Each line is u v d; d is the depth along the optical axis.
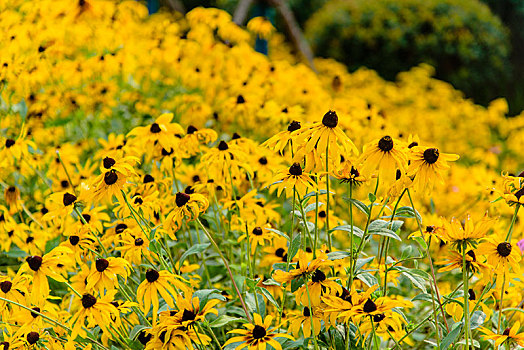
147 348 2.03
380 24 11.17
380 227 2.17
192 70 5.91
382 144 2.07
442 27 11.07
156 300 2.08
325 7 12.43
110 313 2.14
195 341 2.02
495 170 7.02
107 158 2.28
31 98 4.94
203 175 3.55
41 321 2.29
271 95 5.68
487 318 2.16
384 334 2.32
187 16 6.41
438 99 8.66
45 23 5.08
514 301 2.65
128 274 2.42
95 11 5.43
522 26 15.06
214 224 3.24
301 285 2.03
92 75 5.43
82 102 5.08
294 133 2.22
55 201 2.51
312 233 3.03
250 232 2.89
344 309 1.93
